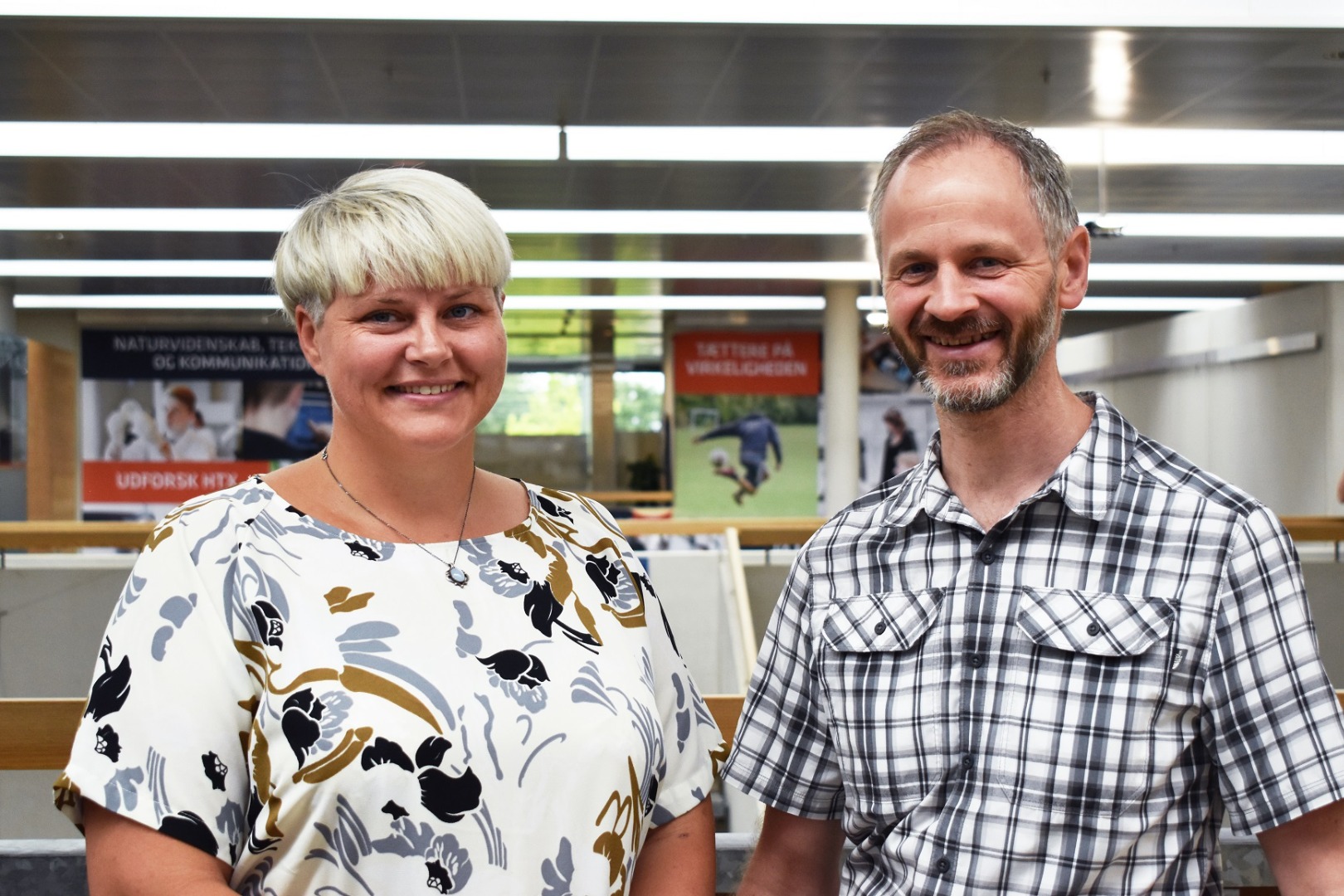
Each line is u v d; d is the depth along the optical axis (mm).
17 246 10875
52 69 6102
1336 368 10586
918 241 1243
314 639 1182
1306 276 12812
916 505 1316
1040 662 1211
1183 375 13242
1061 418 1278
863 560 1346
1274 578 1161
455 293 1231
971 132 1262
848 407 14320
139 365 15766
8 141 7488
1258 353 11672
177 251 11117
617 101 6766
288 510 1264
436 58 6000
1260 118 7125
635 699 1270
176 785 1122
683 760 1372
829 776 1397
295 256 1241
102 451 15742
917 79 6406
